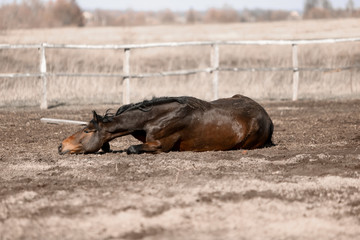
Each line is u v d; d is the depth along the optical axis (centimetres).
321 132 1364
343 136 1295
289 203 716
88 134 997
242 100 1088
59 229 627
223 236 602
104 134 988
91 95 2189
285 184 807
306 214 675
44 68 1827
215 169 902
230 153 1020
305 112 1788
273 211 683
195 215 666
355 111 1802
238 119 1034
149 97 2158
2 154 1060
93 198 738
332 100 2136
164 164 929
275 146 1139
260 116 1060
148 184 809
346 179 839
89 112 1742
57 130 1380
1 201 730
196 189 776
